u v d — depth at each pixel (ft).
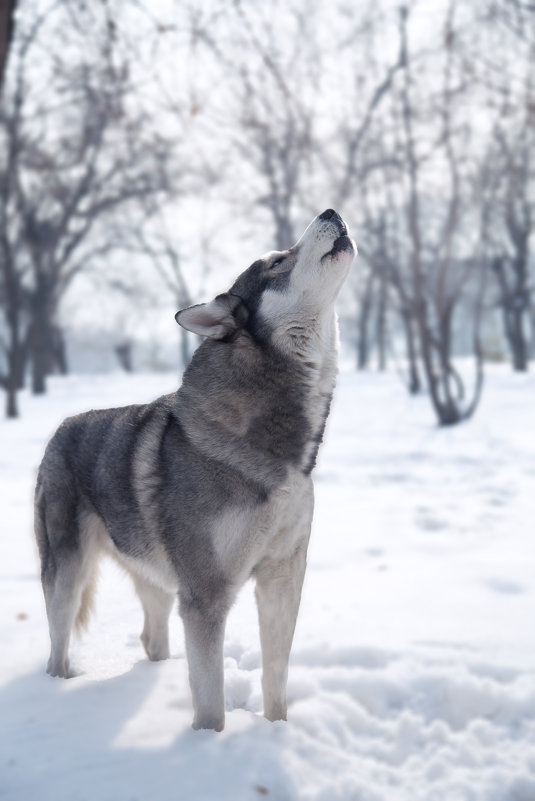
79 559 12.05
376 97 61.31
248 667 12.48
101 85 24.97
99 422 12.27
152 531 10.50
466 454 38.63
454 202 54.44
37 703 10.37
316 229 10.11
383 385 87.04
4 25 16.47
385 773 9.14
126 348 185.57
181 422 10.28
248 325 10.26
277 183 75.87
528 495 27.53
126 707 10.12
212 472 9.73
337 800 8.27
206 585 9.67
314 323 10.14
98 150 77.51
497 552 19.36
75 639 13.73
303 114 52.90
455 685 11.08
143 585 12.19
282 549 10.09
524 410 57.31
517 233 98.43
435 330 75.20
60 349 145.69
